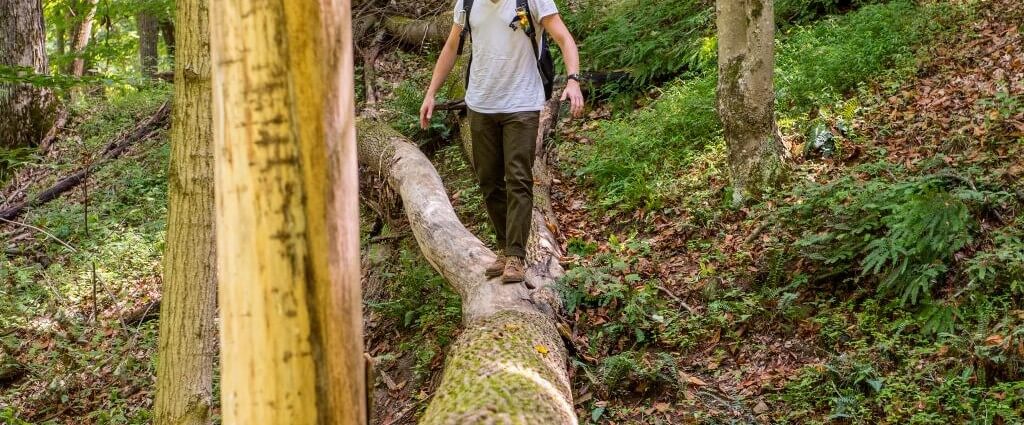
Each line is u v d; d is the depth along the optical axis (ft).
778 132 17.66
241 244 4.94
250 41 4.78
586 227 18.51
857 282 13.43
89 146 32.17
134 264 23.63
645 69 24.18
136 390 18.11
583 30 28.40
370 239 20.22
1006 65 18.48
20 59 32.96
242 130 4.85
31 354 20.30
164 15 36.37
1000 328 11.33
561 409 9.45
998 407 9.91
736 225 16.49
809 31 22.59
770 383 11.90
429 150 24.89
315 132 4.91
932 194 13.12
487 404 8.67
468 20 13.15
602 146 21.15
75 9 41.16
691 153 19.48
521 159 13.00
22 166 31.37
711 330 13.51
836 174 16.90
